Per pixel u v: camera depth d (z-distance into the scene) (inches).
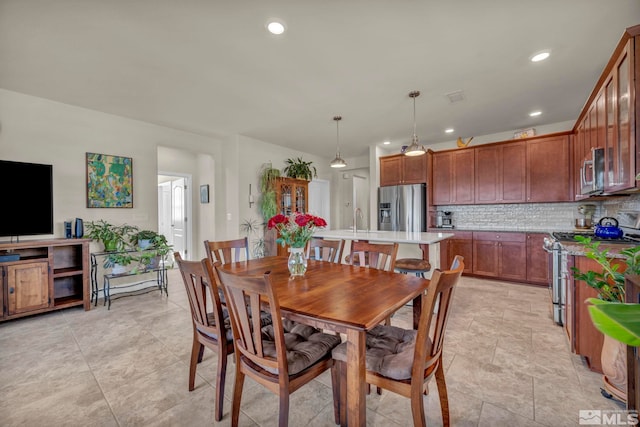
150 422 59.9
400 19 78.2
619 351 61.0
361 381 45.4
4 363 82.7
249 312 74.0
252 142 205.3
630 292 37.7
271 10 74.5
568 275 87.2
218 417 60.4
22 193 119.7
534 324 107.9
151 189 165.2
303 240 75.5
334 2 71.7
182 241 236.1
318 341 59.6
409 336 61.8
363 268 84.7
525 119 163.3
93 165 143.3
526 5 73.0
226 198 201.9
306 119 160.4
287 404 48.9
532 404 64.1
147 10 73.8
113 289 151.6
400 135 197.0
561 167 162.1
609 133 86.7
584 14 76.2
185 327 108.3
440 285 45.2
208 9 73.8
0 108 118.9
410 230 203.6
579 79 113.6
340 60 99.0
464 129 182.7
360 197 281.9
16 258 111.7
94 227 142.3
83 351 89.8
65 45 88.9
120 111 145.6
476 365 80.1
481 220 200.7
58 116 133.3
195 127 174.7
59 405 64.9
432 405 64.9
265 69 104.7
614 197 124.3
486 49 92.7
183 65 101.6
